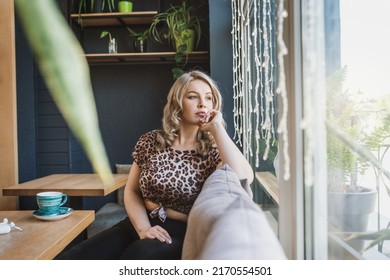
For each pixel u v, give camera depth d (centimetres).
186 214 142
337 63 82
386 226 67
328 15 83
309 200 94
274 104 143
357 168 78
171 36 334
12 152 280
